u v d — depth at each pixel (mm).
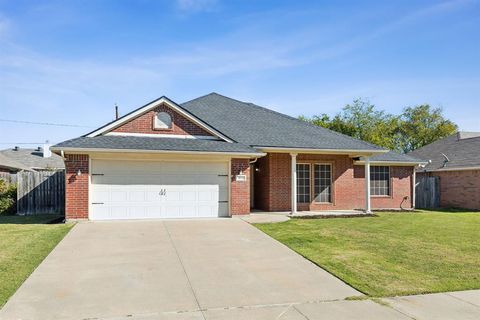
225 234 11219
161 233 11180
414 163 20906
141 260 8359
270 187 16812
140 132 14609
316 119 46281
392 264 8266
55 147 12641
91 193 13344
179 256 8750
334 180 18078
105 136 14195
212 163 14523
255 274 7551
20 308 5660
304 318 5422
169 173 14086
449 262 8469
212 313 5594
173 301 6055
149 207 13844
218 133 15273
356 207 19031
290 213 16125
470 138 26641
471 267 8094
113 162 13539
